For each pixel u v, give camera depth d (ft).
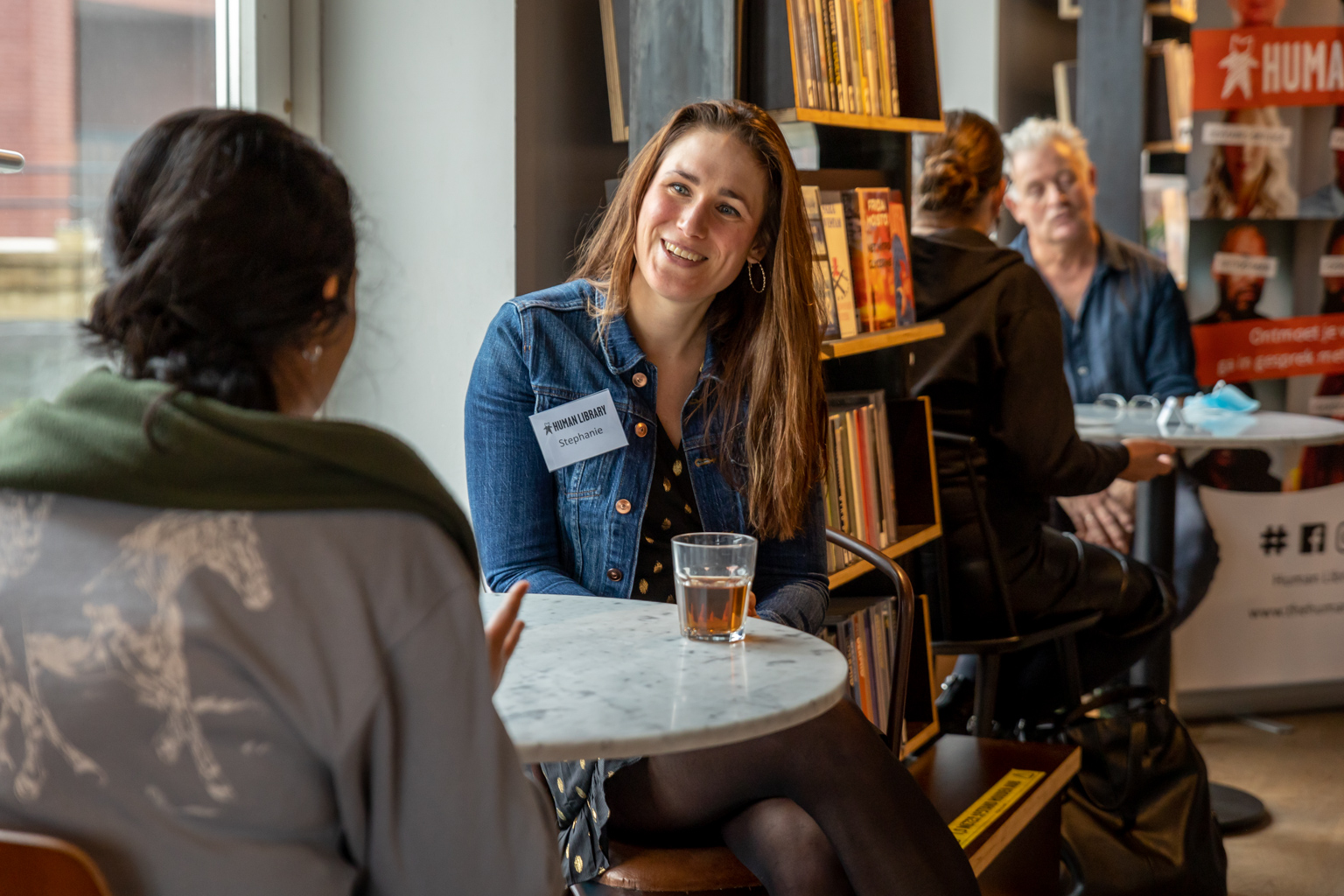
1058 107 13.98
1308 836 10.01
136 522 2.61
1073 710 9.12
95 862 2.54
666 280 5.67
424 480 2.84
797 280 5.97
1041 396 9.20
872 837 4.72
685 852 5.22
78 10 7.48
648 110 7.14
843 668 3.99
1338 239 12.88
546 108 7.69
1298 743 12.27
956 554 9.02
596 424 5.84
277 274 2.76
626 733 3.35
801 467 5.94
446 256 7.70
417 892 2.79
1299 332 13.05
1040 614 9.33
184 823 2.55
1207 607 12.81
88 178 7.52
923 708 8.44
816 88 7.18
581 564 5.96
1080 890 8.31
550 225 7.82
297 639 2.60
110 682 2.54
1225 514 12.73
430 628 2.72
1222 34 12.48
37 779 2.56
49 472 2.62
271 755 2.60
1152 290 13.09
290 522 2.66
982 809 7.20
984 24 13.38
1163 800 8.47
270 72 7.54
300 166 2.85
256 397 2.80
